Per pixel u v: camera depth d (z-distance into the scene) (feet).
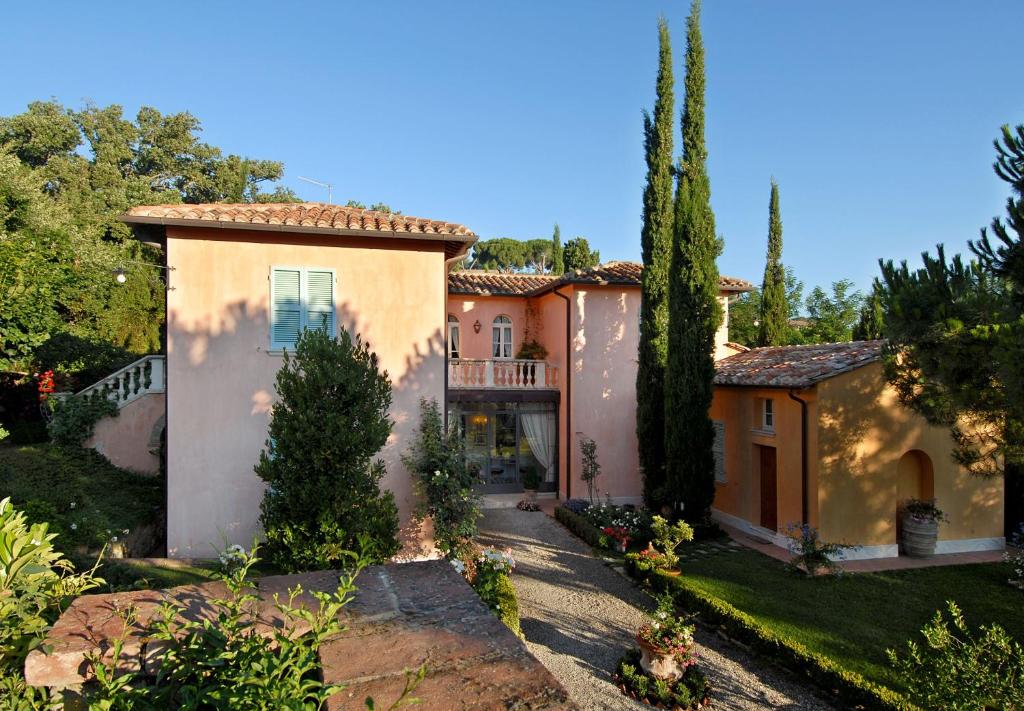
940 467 47.50
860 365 45.09
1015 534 48.70
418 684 7.24
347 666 7.87
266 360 40.37
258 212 41.27
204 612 9.24
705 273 53.06
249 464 39.91
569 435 65.82
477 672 7.81
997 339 26.71
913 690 21.29
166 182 146.61
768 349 65.62
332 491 31.86
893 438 46.57
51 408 51.47
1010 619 34.94
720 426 59.11
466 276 76.95
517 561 47.57
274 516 32.24
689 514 52.60
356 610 9.66
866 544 45.85
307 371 32.37
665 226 59.41
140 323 78.95
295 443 31.94
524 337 75.00
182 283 39.22
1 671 8.64
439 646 8.48
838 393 45.44
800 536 44.09
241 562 30.81
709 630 35.42
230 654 7.91
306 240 41.24
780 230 87.35
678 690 27.68
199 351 39.37
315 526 31.78
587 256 106.32
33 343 45.78
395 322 42.68
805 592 39.04
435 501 40.75
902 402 37.22
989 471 35.40
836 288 105.40
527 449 70.38
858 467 45.78
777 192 87.30
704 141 53.62
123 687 7.50
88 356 65.67
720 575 42.37
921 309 31.14
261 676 7.23
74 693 8.12
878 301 34.99
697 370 52.60
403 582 11.04
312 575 11.31
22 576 10.96
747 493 54.85
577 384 66.08
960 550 47.65
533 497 67.51
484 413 69.21
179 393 39.04
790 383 46.47
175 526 38.78
